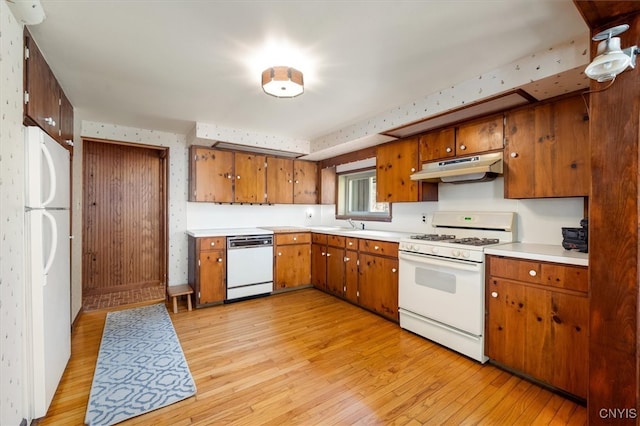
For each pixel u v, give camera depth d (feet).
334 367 7.23
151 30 5.49
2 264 4.30
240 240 12.35
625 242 4.35
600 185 4.58
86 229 13.30
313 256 14.42
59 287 6.39
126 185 14.24
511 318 6.90
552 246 7.59
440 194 10.68
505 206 8.84
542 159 7.34
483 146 8.52
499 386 6.49
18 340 4.84
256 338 8.83
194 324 9.89
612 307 4.47
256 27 5.41
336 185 16.06
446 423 5.36
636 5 4.10
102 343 8.41
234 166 13.55
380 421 5.41
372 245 10.95
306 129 12.26
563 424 5.33
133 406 5.72
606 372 4.52
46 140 5.59
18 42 4.94
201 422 5.35
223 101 9.05
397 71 7.16
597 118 4.60
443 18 5.17
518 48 6.17
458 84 7.84
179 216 13.05
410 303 9.23
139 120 10.95
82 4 4.76
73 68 6.91
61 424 5.28
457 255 7.88
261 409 5.70
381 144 11.98
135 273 14.48
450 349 8.13
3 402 4.29
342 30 5.51
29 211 5.19
